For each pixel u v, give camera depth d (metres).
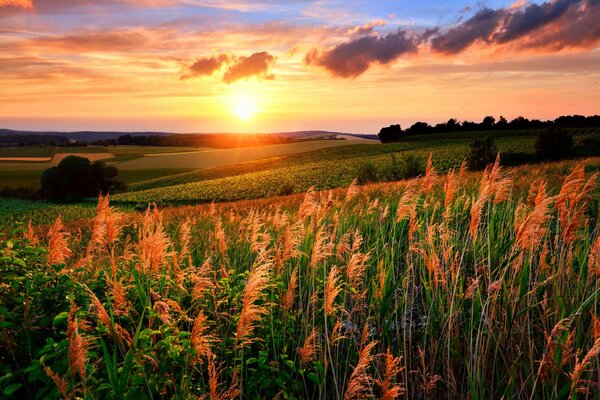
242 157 128.50
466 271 6.03
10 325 4.05
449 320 4.34
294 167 90.94
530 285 5.34
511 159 68.31
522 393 4.12
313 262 4.95
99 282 5.36
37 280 4.82
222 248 6.27
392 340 5.05
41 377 3.76
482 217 7.21
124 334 4.07
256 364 4.64
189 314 5.16
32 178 107.81
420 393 4.40
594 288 4.74
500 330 4.57
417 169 54.09
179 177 100.44
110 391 3.52
